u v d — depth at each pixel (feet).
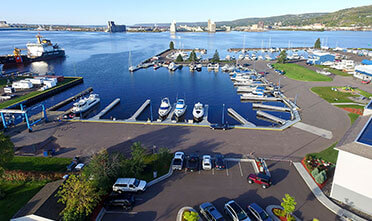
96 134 162.50
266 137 155.53
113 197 95.86
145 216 89.71
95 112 233.96
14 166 124.57
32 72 414.82
